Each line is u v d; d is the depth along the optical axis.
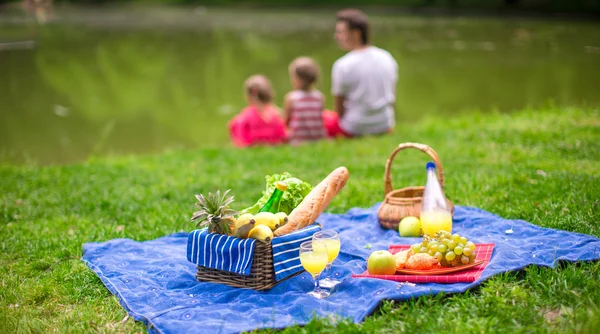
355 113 10.16
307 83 10.09
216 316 3.86
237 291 4.21
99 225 6.11
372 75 10.04
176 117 12.77
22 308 4.29
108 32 24.88
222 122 12.37
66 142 11.11
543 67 14.82
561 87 12.71
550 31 21.14
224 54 19.22
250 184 7.56
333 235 4.14
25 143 11.02
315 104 10.13
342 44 10.23
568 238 4.70
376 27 24.56
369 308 3.79
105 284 4.54
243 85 15.26
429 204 4.93
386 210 5.34
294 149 9.51
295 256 4.30
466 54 17.16
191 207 6.62
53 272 4.88
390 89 10.30
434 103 12.43
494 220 5.31
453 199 6.24
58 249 5.40
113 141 11.15
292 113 10.14
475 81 13.87
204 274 4.43
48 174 8.42
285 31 24.64
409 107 12.26
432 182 5.00
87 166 8.95
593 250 4.36
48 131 11.80
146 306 4.11
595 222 5.09
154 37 23.22
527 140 8.48
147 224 6.12
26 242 5.64
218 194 4.32
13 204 6.97
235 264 4.19
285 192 4.65
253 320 3.80
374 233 5.32
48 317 4.21
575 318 3.54
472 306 3.76
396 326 3.63
